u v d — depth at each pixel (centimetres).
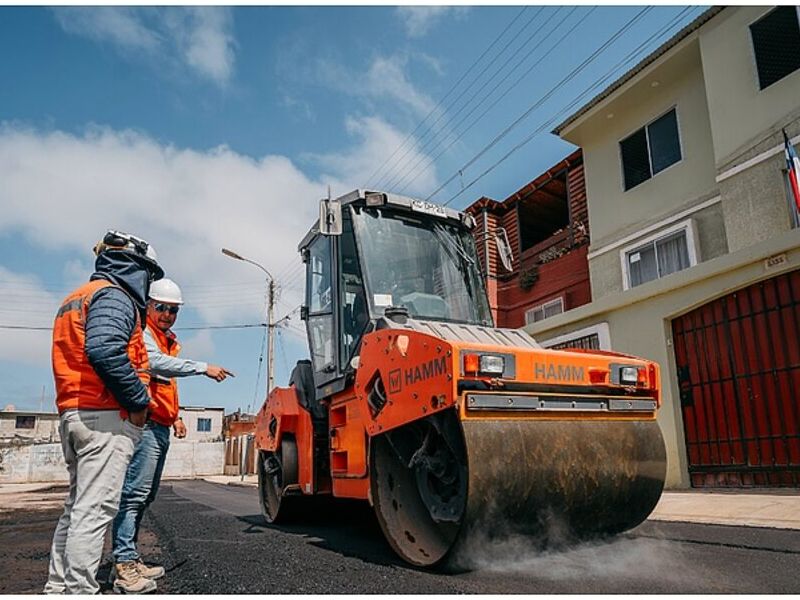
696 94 1258
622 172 1406
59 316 315
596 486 402
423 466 409
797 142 1012
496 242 584
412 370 392
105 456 303
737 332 815
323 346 564
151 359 384
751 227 1066
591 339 1022
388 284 511
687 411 868
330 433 528
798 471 730
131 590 348
